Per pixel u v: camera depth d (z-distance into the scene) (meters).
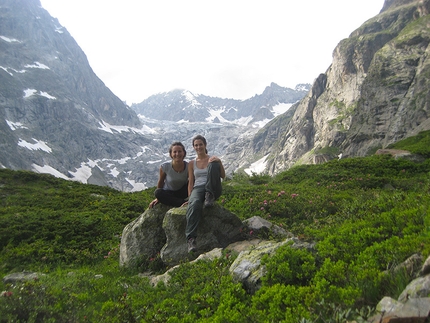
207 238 3.48
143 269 3.64
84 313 2.28
